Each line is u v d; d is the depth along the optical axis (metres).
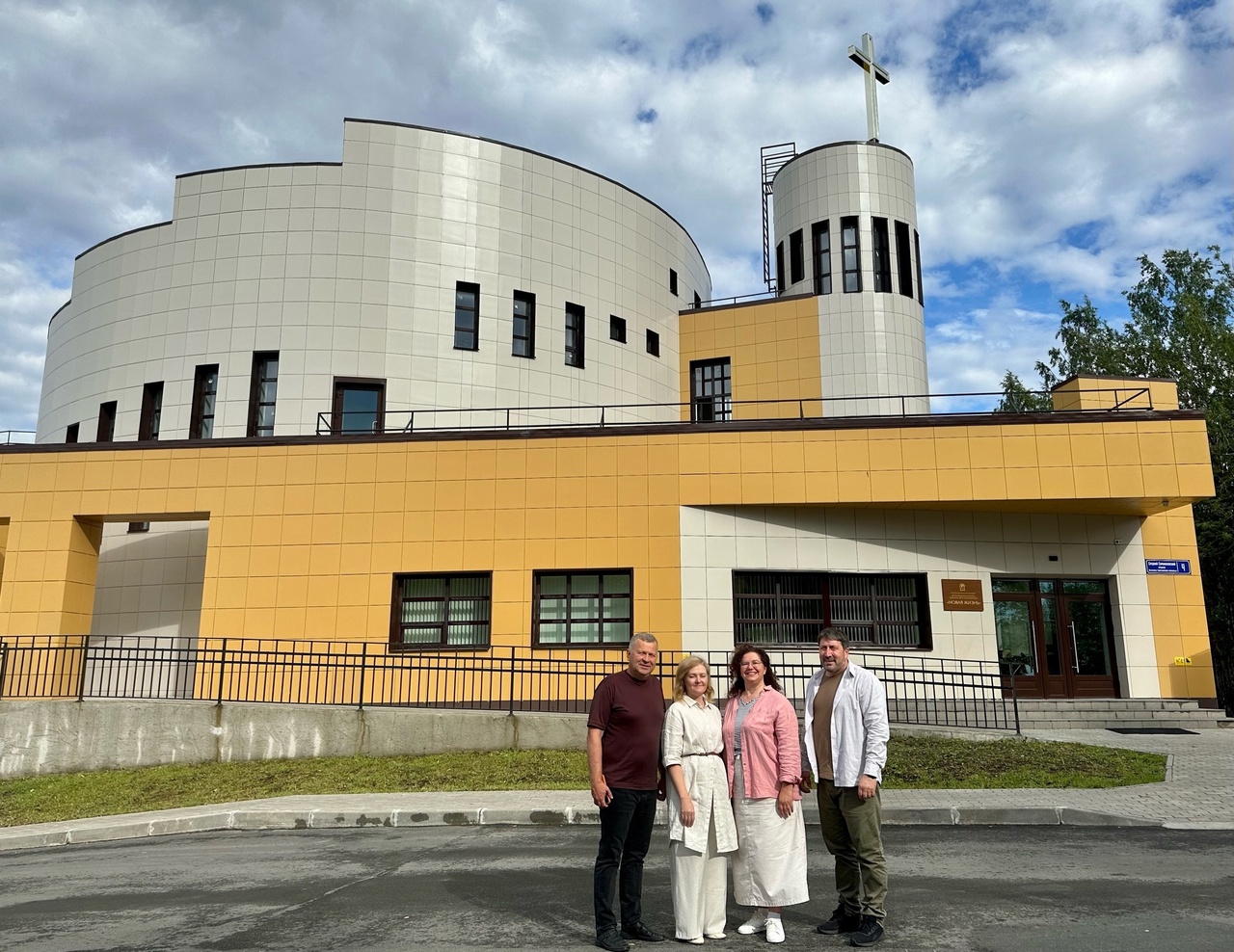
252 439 20.19
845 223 28.78
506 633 19.11
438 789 12.24
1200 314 31.00
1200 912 6.09
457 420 23.94
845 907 5.77
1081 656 19.81
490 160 25.80
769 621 19.28
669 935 5.74
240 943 5.73
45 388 27.42
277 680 19.19
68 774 14.91
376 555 19.59
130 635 21.94
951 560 19.72
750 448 19.38
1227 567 26.39
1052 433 18.66
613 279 27.66
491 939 5.70
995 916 6.02
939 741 14.24
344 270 23.95
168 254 24.42
